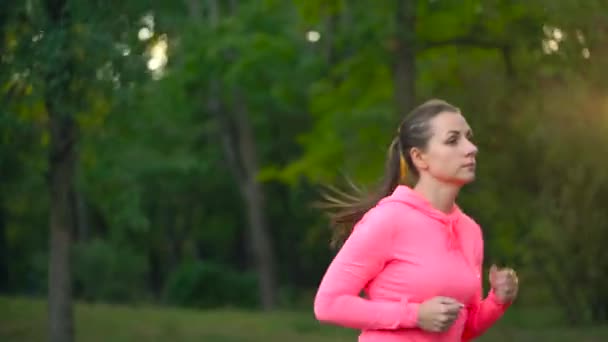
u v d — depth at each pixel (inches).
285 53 974.4
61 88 471.8
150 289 1929.1
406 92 674.2
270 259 1291.8
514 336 703.1
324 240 1424.7
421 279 153.1
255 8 1046.4
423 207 155.3
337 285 153.3
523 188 711.7
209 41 987.3
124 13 477.4
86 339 732.0
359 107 840.3
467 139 158.9
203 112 1421.0
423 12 695.7
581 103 583.5
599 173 656.4
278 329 800.3
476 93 689.0
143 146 1391.5
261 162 1588.3
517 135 676.1
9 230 1635.1
